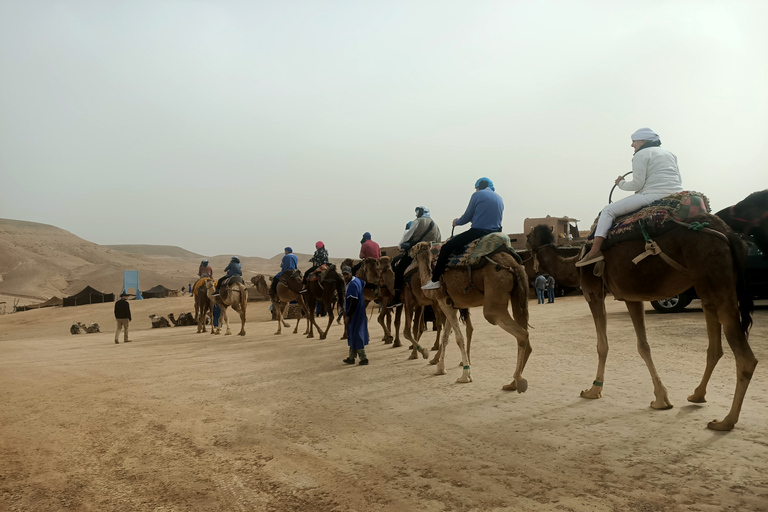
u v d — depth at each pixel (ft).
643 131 20.83
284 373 33.30
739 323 16.34
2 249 627.87
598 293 21.71
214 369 36.96
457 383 26.91
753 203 18.65
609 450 15.30
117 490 14.29
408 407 22.27
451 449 16.29
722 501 11.55
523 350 23.58
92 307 190.08
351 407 22.84
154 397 27.43
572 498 12.17
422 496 12.81
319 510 12.34
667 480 12.86
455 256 25.14
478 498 12.49
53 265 615.98
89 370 40.29
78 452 18.10
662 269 18.03
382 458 15.80
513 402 21.99
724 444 15.11
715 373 25.20
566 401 21.59
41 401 27.81
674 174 19.67
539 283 90.68
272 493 13.53
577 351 34.19
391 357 38.42
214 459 16.61
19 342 86.63
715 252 16.53
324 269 55.06
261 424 20.66
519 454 15.46
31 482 15.19
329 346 48.08
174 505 13.03
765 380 23.03
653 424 17.56
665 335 37.04
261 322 100.68
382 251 126.21
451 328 30.50
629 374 26.25
